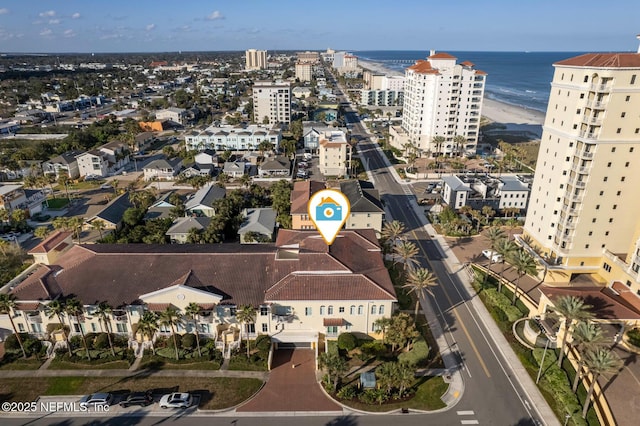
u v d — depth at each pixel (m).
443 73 173.12
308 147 194.25
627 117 72.31
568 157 78.38
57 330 68.12
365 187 120.25
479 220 111.06
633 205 78.81
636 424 51.91
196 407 56.91
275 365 64.69
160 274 71.06
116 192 138.12
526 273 82.56
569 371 62.34
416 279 72.94
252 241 97.81
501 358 66.19
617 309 69.38
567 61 77.75
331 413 55.97
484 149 196.50
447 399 58.06
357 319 68.06
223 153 177.50
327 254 72.06
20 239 108.06
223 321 68.94
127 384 60.72
